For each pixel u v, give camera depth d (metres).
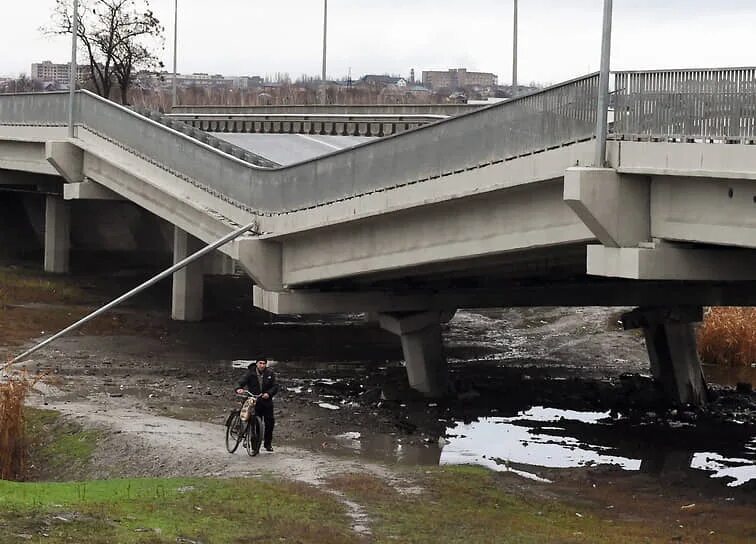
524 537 20.89
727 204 22.83
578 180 24.45
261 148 52.91
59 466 27.11
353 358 43.62
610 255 25.16
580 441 31.98
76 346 43.38
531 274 35.94
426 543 20.11
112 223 72.31
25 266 64.75
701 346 45.47
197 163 40.66
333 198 33.75
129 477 25.67
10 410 26.39
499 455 29.98
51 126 52.44
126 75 89.94
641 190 24.88
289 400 35.59
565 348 47.25
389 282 37.28
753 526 23.52
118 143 46.41
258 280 37.03
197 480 23.64
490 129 28.30
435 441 31.25
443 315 37.84
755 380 42.31
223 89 172.38
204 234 40.50
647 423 34.50
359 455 28.88
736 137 22.03
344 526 20.78
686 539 22.12
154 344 44.59
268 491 22.75
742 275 25.30
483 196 28.78
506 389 38.88
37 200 74.31
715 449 31.44
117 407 32.59
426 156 30.27
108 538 18.23
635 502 25.47
